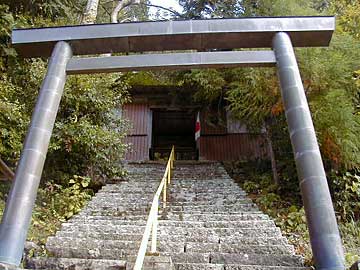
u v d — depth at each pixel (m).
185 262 4.80
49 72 3.79
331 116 7.25
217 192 8.59
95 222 6.53
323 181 3.04
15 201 3.03
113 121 9.70
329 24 3.94
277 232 5.79
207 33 3.94
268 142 10.09
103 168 9.37
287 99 3.52
